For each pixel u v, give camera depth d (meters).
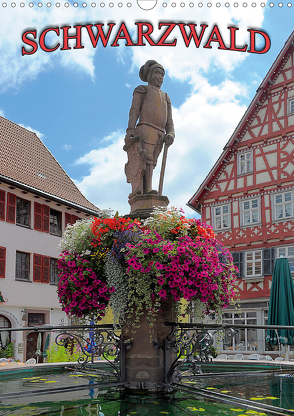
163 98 4.98
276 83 20.66
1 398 3.21
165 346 3.74
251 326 3.23
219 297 3.86
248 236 20.56
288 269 12.49
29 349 19.11
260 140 20.88
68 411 3.00
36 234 20.33
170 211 3.87
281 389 3.78
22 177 20.75
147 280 3.54
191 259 3.61
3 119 24.06
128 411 2.97
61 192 22.86
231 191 21.53
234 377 4.51
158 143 4.92
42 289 20.20
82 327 3.86
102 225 3.85
